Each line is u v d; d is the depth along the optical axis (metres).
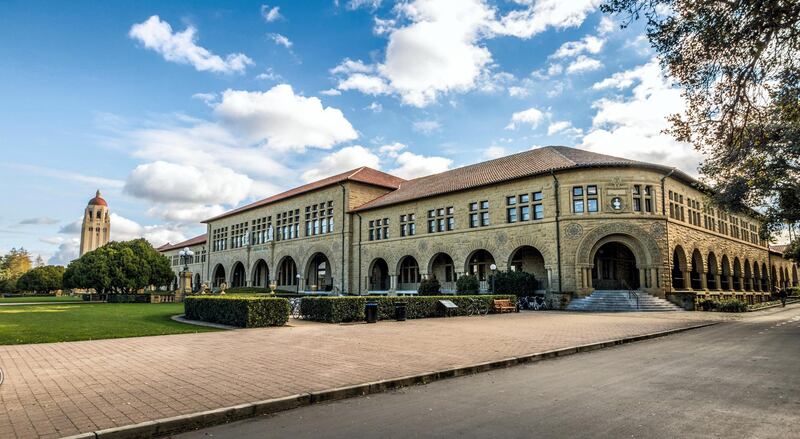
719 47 10.10
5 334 14.27
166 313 23.98
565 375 8.59
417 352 10.84
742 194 22.69
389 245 40.72
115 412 5.89
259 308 17.03
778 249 70.94
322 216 47.38
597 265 32.94
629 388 7.37
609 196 29.69
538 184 31.62
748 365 9.40
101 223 120.94
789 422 5.46
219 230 64.81
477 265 36.97
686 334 15.75
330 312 18.83
